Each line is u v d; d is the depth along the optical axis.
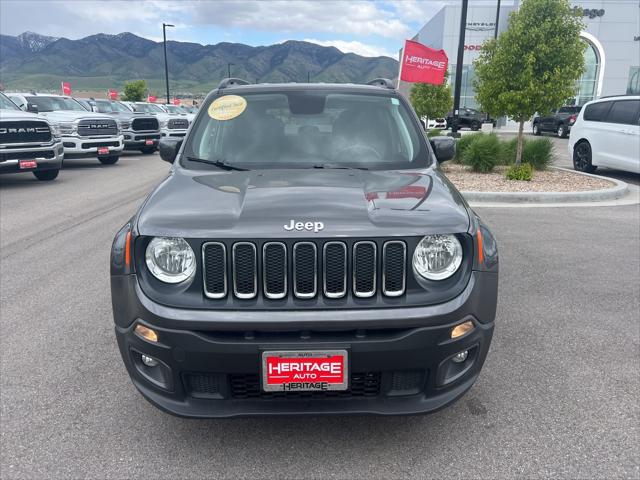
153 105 24.72
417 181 3.10
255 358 2.43
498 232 7.24
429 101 23.97
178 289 2.49
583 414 3.08
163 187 3.06
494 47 11.39
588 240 6.82
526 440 2.85
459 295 2.53
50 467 2.67
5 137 11.15
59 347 3.98
